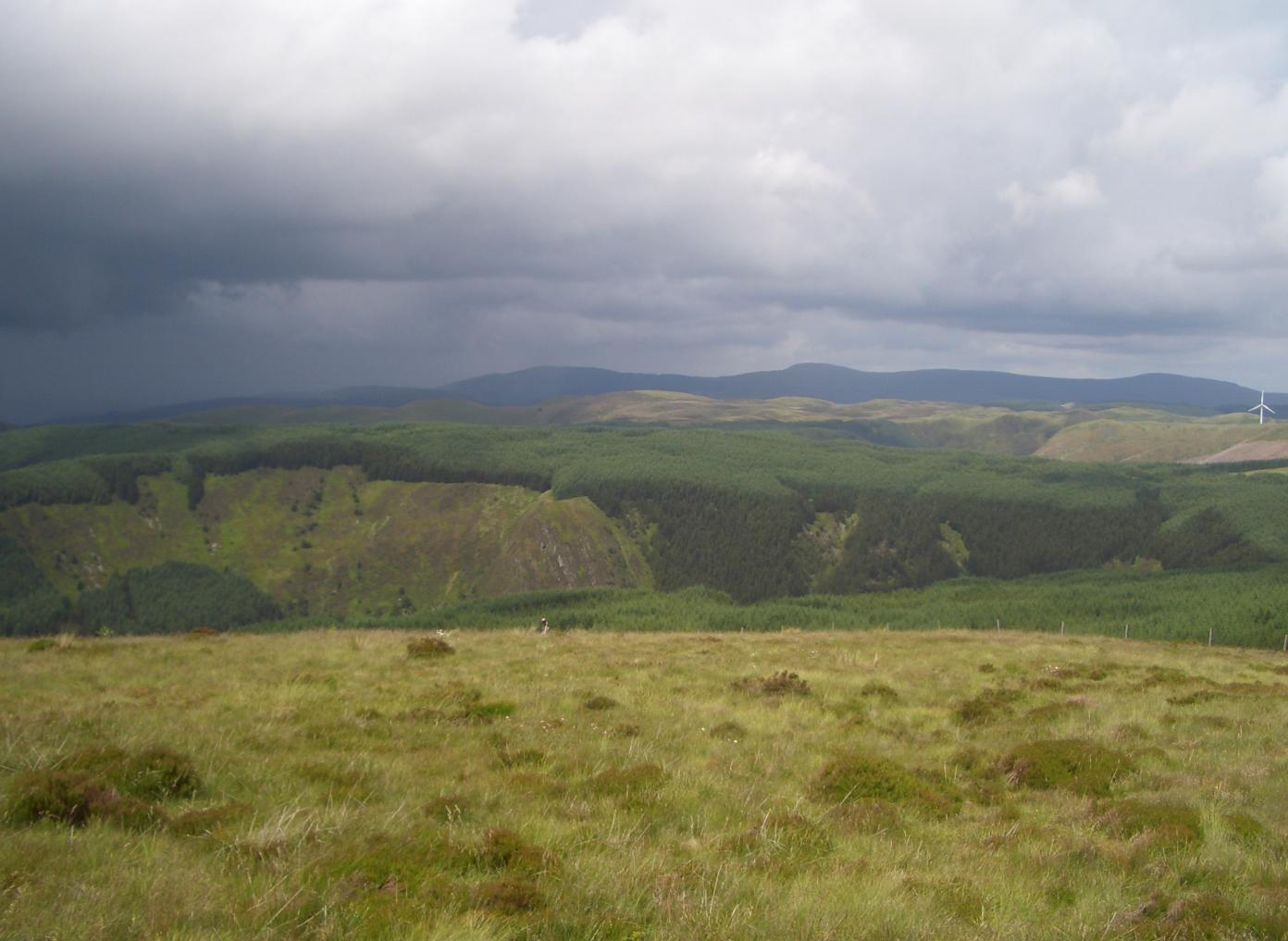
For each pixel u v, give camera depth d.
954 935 7.98
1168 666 29.56
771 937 7.59
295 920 7.29
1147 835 11.33
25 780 9.83
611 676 23.16
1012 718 19.59
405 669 22.59
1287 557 190.75
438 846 9.22
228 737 13.71
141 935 6.80
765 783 13.38
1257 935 8.48
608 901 8.27
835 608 149.75
